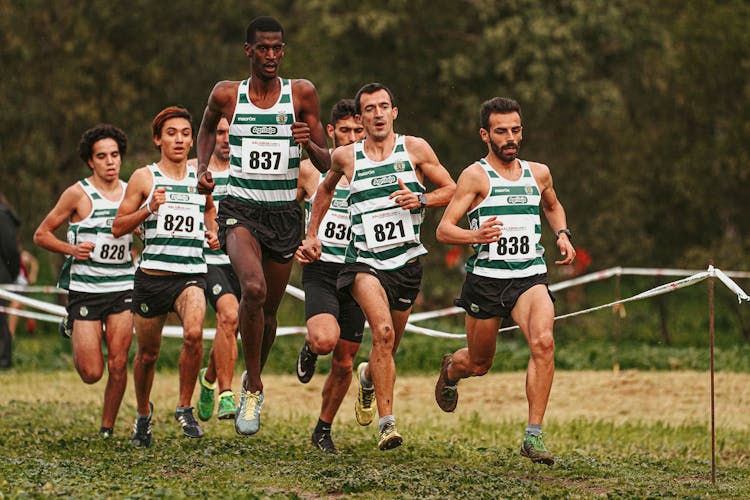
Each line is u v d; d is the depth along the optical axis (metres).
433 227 61.06
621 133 61.50
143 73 62.47
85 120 60.84
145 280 23.39
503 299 20.83
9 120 59.41
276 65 21.20
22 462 20.47
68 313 24.69
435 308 61.28
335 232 23.44
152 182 23.39
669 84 59.28
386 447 20.34
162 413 30.06
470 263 21.33
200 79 65.19
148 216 23.20
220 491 17.84
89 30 61.62
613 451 24.98
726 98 58.78
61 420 28.52
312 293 23.11
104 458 21.77
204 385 26.27
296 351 44.47
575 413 31.94
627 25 56.97
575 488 19.38
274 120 21.44
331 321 22.38
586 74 57.19
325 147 21.80
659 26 58.34
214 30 67.12
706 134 59.28
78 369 24.08
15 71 60.00
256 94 21.47
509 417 31.05
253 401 22.11
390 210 21.38
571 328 57.88
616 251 60.34
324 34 59.09
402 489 18.34
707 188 57.69
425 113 59.28
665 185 58.91
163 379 38.97
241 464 21.02
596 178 61.31
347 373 23.27
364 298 21.03
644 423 29.98
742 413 32.25
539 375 19.94
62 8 62.81
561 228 21.59
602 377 38.28
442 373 23.62
